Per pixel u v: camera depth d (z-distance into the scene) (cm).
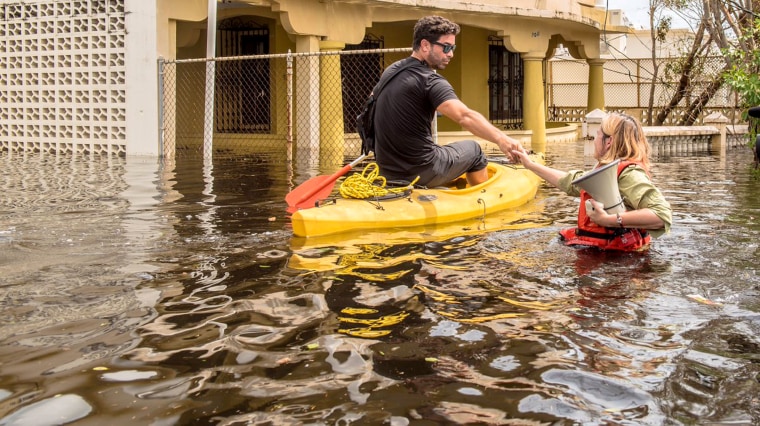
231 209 640
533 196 725
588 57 1952
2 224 562
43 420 237
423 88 589
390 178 629
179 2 1266
